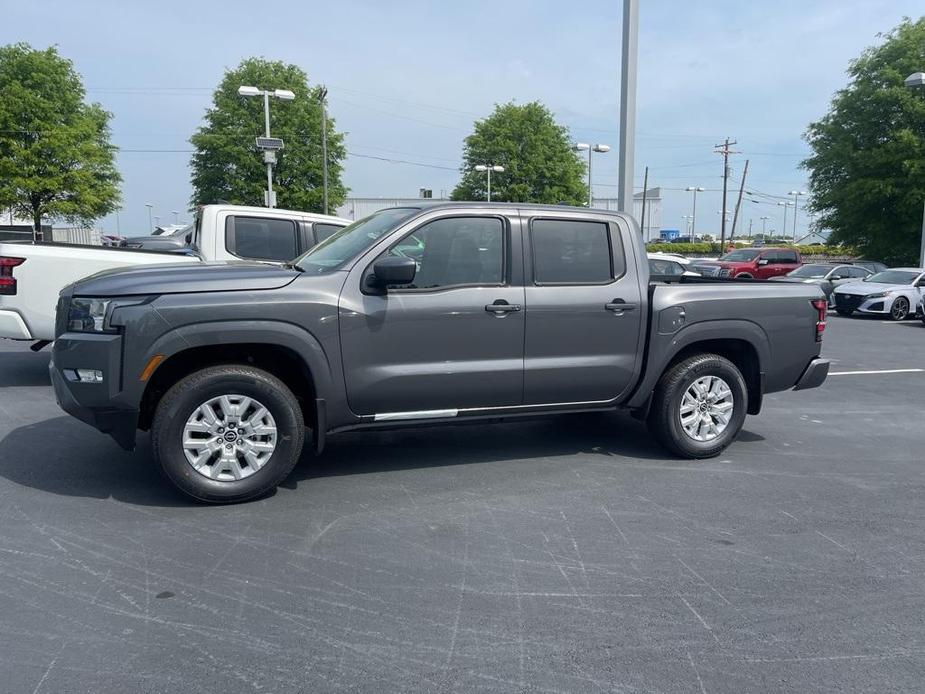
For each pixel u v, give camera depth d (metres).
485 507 4.93
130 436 4.73
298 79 47.12
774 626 3.47
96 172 39.91
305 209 46.25
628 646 3.27
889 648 3.31
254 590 3.70
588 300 5.59
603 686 2.98
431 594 3.70
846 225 37.22
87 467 5.53
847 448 6.67
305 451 6.12
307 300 4.82
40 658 3.07
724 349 6.38
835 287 22.56
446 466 5.79
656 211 90.94
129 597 3.60
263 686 2.93
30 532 4.34
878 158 34.28
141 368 4.54
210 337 4.64
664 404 5.97
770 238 100.50
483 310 5.29
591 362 5.65
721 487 5.46
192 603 3.56
